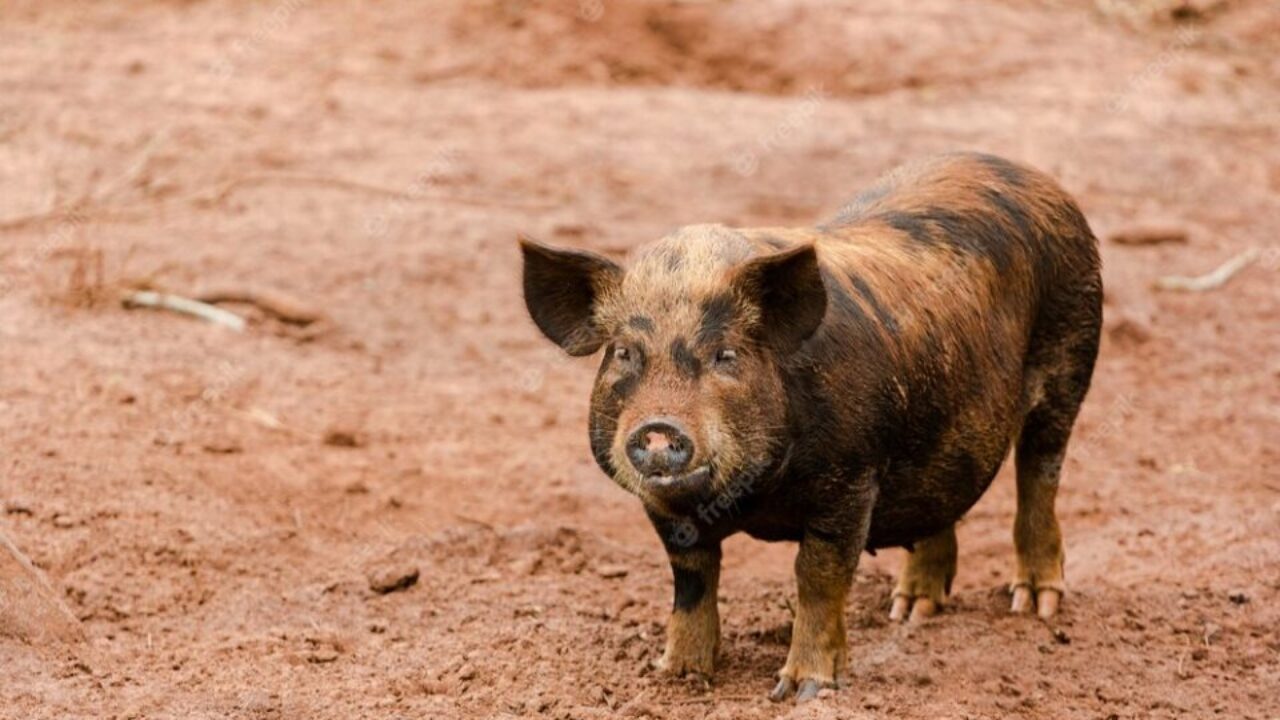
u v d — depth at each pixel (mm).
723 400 23516
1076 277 30062
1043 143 63906
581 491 38344
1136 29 79938
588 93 70938
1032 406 30203
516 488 38406
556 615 30469
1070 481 39562
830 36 74875
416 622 30234
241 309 46844
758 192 59094
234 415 39812
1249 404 44719
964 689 26953
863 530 25844
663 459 22656
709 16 76125
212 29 75312
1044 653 28688
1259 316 50719
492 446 40656
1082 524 37062
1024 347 29250
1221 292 52156
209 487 35219
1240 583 31781
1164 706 26938
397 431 40781
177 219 53281
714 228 25312
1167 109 68438
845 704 25469
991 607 31094
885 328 25797
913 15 77375
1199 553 33812
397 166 59781
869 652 28359
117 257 49375
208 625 29984
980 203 28906
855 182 60125
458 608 30922
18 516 32281
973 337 27547
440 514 36625
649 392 23312
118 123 62062
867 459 25500
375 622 30188
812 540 25766
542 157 61844
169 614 30328
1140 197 59844
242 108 65000
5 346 41812
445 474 38750
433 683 27031
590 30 75500
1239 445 41938
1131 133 65438
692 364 23531
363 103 67000
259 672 27500
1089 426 43188
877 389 25422
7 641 27750
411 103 67562
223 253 50594
